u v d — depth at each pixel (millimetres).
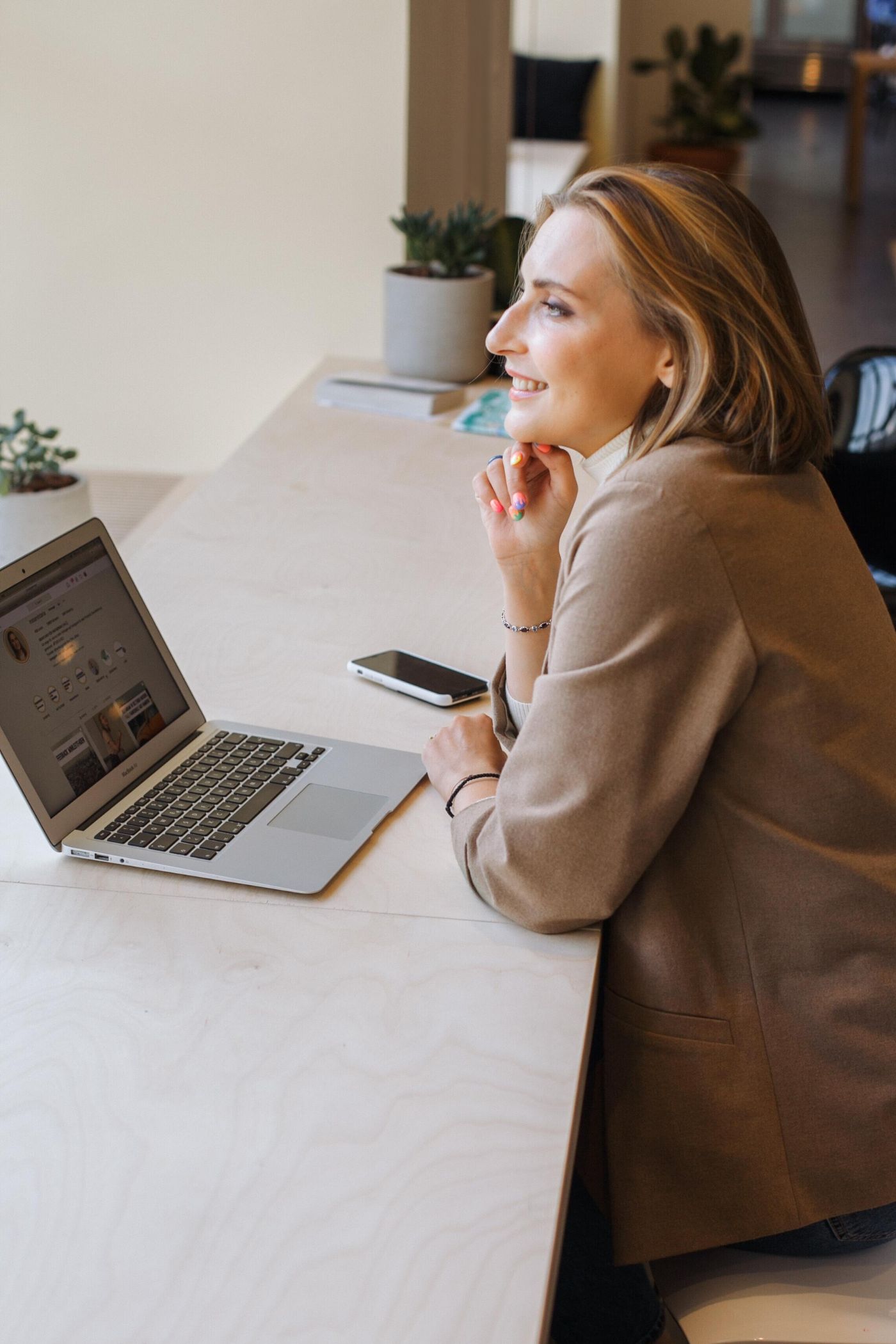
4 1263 770
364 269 2893
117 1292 754
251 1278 764
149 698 1282
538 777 1009
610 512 996
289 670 1496
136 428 3094
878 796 1030
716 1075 1050
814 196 9695
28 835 1184
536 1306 750
